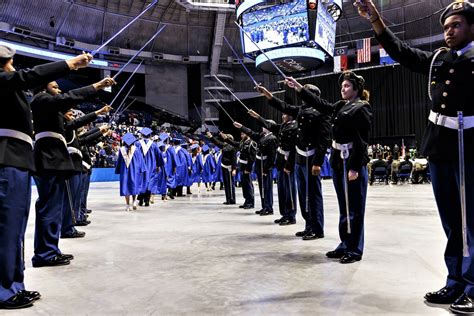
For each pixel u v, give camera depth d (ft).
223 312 7.70
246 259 12.23
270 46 66.80
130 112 103.76
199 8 93.97
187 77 117.19
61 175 12.01
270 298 8.52
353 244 11.82
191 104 117.19
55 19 92.73
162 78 114.01
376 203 28.66
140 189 28.40
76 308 8.14
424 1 90.27
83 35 100.01
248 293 8.88
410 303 8.14
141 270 11.16
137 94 114.21
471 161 7.66
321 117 14.42
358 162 11.34
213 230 18.15
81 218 20.38
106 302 8.48
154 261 12.23
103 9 98.73
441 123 8.02
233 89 119.03
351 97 11.97
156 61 112.68
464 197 7.54
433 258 11.98
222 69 117.70
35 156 11.60
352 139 11.57
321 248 13.75
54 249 12.10
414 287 9.22
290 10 64.44
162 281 9.99
